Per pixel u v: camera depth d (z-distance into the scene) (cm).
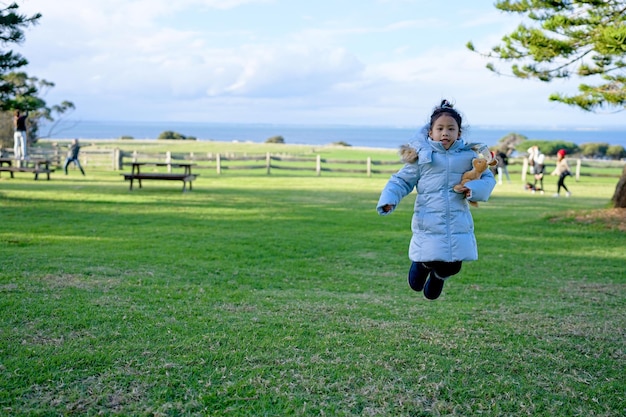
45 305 591
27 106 1741
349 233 1242
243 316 592
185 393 411
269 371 452
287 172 3275
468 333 563
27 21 1425
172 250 979
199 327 546
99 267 807
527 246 1151
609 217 1407
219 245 1045
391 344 521
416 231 430
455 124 416
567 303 711
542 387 442
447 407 405
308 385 430
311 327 562
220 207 1622
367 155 4731
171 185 2247
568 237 1260
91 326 536
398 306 668
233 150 5150
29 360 450
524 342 540
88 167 3191
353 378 444
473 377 454
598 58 1405
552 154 5866
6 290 646
